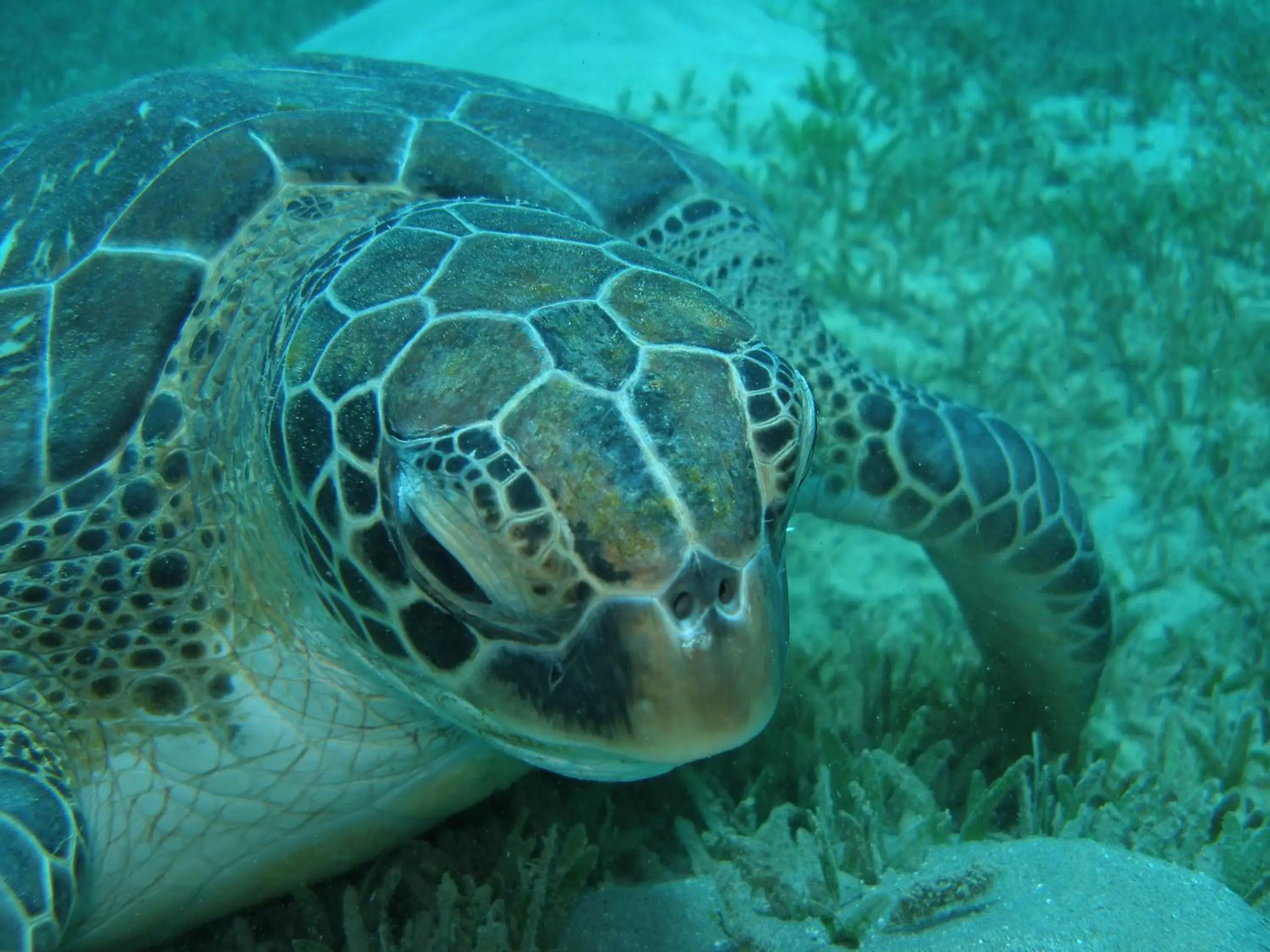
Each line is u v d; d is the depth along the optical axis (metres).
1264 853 0.47
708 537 0.28
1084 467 0.82
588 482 0.28
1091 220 1.01
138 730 0.40
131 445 0.41
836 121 1.14
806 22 1.42
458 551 0.29
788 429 0.30
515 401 0.29
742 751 0.55
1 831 0.34
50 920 0.35
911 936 0.39
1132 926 0.35
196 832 0.41
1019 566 0.53
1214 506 0.77
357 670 0.39
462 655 0.31
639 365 0.30
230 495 0.40
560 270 0.33
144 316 0.43
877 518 0.53
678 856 0.50
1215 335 0.90
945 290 0.97
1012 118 1.21
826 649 0.68
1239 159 1.11
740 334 0.31
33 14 2.36
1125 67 1.30
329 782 0.42
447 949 0.43
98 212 0.46
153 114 0.50
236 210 0.46
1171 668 0.67
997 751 0.59
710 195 0.57
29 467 0.40
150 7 2.39
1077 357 0.89
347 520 0.32
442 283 0.33
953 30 1.39
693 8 1.42
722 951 0.42
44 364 0.42
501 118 0.56
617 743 0.29
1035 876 0.39
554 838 0.44
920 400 0.53
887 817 0.50
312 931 0.46
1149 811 0.51
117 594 0.39
